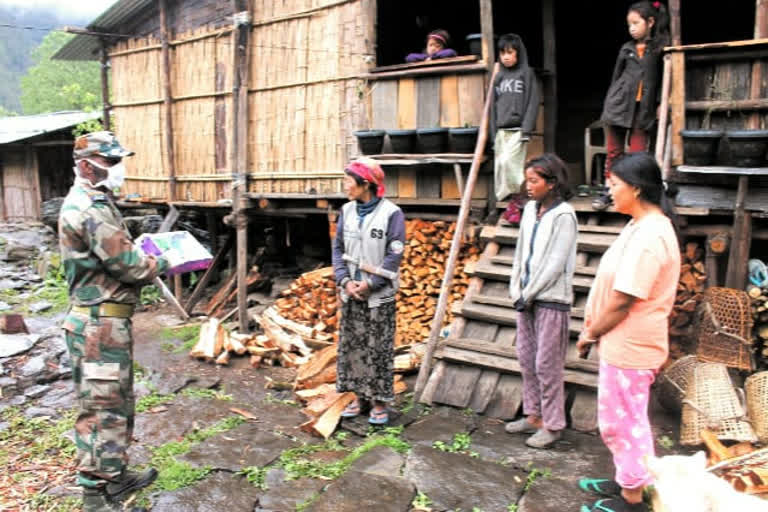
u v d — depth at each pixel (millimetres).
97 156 2785
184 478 3225
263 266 8117
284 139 6273
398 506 2908
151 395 4543
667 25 4508
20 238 11781
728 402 3393
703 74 4191
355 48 5609
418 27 7211
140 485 3125
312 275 5914
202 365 5336
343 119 5789
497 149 4742
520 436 3631
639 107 4496
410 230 5535
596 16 7031
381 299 3719
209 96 7000
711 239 4164
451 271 4359
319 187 6051
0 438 3846
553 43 5816
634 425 2604
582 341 2855
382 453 3434
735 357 3756
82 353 2793
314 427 3730
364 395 3795
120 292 2857
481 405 3961
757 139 3781
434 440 3596
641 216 2551
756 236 4160
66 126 13867
